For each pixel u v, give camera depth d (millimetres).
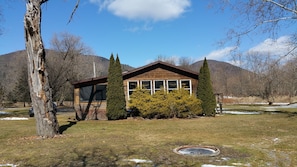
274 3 12586
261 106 31016
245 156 5969
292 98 38531
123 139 8586
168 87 17484
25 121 16344
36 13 8773
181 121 14250
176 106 15672
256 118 15031
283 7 12523
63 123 14102
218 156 5996
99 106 16781
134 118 16047
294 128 10570
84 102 17141
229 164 5324
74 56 39219
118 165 5371
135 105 15672
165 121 14414
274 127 10984
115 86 15945
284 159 5684
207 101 16812
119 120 15461
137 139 8570
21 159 6027
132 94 16344
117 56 16328
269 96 38844
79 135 9562
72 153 6516
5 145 7848
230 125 11961
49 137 9070
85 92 17234
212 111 16703
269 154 6160
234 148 6852
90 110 16906
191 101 15883
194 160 5660
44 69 9172
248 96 46969
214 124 12477
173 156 6051
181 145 7391
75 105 17359
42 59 9094
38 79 9086
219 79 55500
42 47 9031
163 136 9164
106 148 7078
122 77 16406
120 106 15836
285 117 15211
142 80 17281
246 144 7426
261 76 29812
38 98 9117
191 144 7516
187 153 6348
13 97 44781
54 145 7633
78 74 40938
